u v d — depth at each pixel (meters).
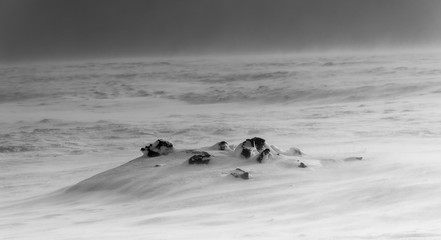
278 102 104.69
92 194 24.84
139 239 14.77
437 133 47.75
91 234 16.33
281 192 20.72
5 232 18.39
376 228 14.20
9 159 48.97
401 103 80.88
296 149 26.55
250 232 14.90
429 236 12.19
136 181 24.73
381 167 23.27
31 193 29.88
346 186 20.34
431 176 20.52
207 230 15.78
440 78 111.50
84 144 57.53
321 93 104.75
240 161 25.25
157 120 80.56
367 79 126.25
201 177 23.72
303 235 13.75
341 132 53.31
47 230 18.22
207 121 75.56
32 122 84.69
